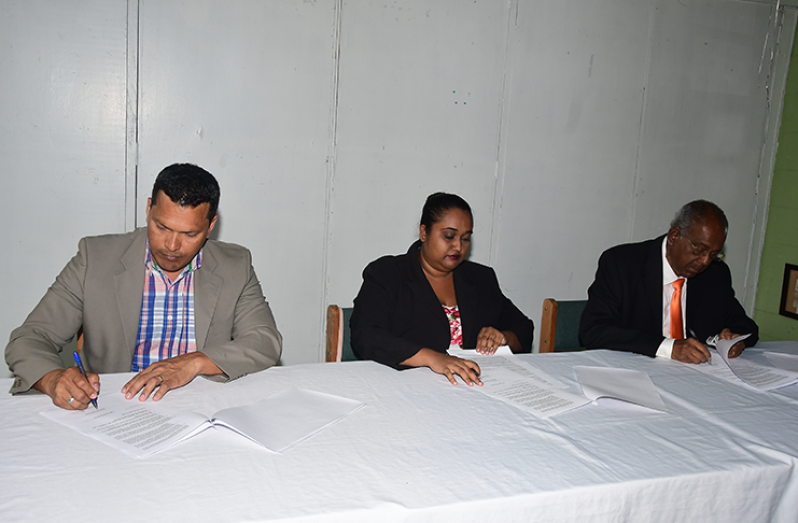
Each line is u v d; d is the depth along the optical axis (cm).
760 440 123
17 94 232
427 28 279
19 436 106
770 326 352
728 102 337
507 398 139
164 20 244
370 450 108
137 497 88
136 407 121
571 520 98
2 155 234
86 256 151
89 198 247
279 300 279
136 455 101
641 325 203
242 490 92
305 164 271
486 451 110
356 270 287
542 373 159
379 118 279
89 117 242
